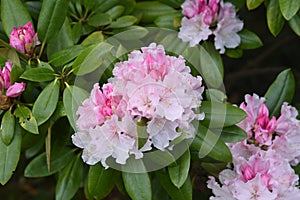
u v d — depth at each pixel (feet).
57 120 2.57
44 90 2.35
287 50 4.05
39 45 2.56
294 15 2.77
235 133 2.46
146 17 2.92
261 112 2.53
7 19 2.56
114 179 2.43
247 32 2.86
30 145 2.61
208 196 2.89
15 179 4.00
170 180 2.46
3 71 2.35
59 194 2.80
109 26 2.79
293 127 2.54
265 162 2.42
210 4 2.71
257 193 2.39
